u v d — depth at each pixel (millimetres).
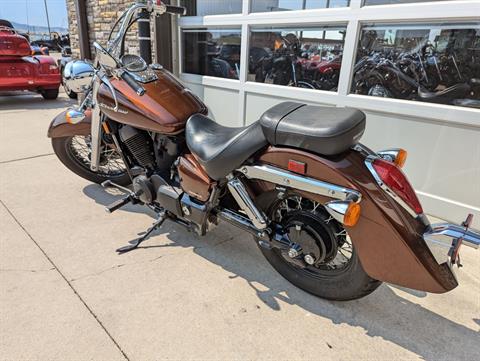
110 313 1770
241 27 3500
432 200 2695
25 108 6523
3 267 2078
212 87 3959
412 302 1919
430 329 1743
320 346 1627
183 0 3979
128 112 2168
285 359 1555
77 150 3100
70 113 2555
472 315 1839
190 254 2275
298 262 1764
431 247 1443
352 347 1627
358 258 1666
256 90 3525
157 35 4043
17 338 1608
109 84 2242
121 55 2266
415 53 2574
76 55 5812
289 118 1574
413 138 2688
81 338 1621
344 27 2842
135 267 2127
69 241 2363
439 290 1457
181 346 1600
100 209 2803
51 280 1985
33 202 2883
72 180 3332
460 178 2559
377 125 2832
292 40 3197
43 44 21484
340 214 1428
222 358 1547
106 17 4809
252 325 1731
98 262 2160
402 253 1459
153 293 1919
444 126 2527
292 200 1874
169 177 2250
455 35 2391
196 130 2000
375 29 2701
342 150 1476
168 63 4219
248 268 2162
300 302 1895
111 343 1602
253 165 1690
